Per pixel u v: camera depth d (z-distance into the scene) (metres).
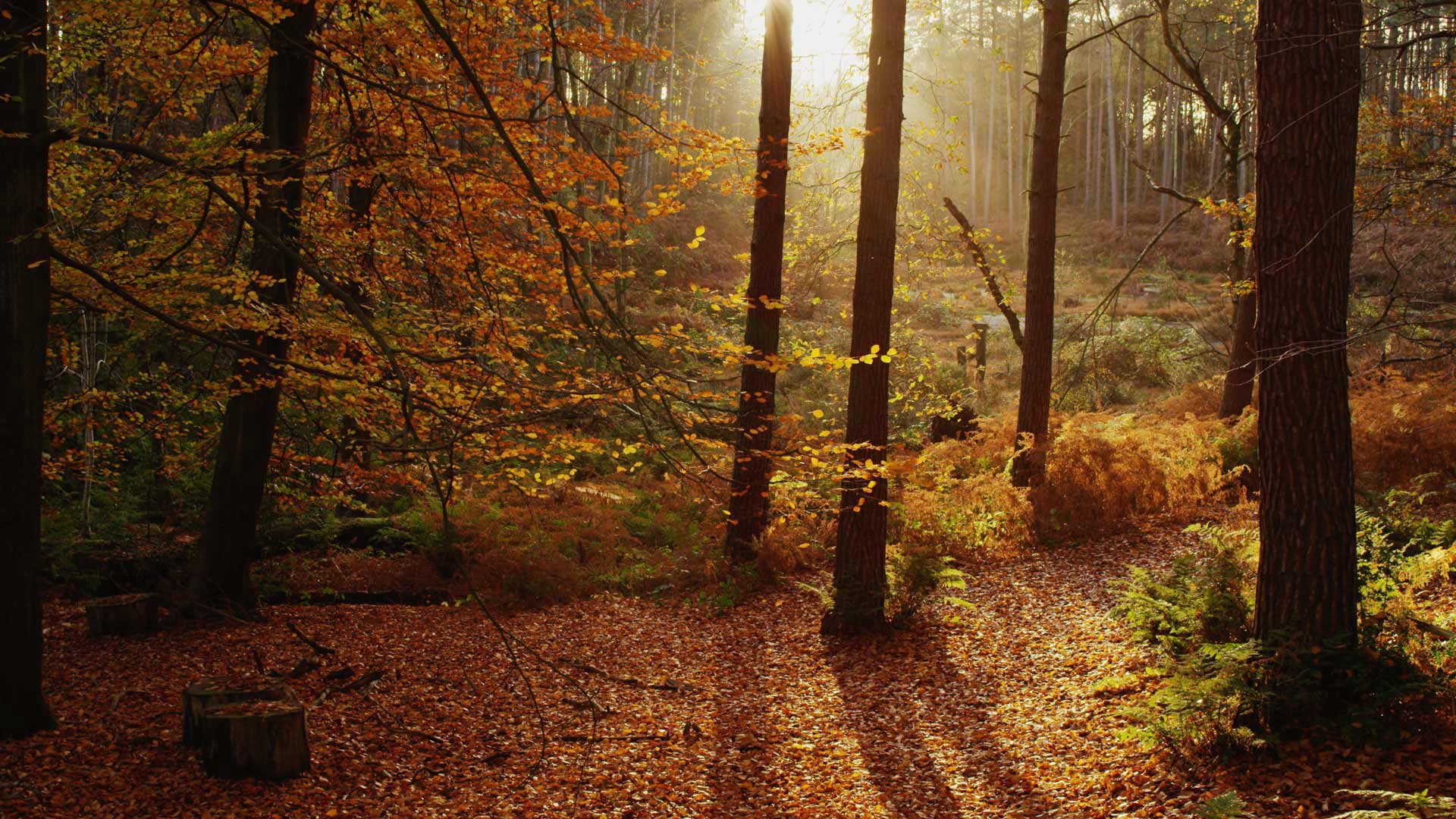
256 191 6.98
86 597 9.98
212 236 8.73
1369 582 6.70
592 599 11.21
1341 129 5.64
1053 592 10.10
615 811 6.06
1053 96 13.18
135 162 7.69
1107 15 14.39
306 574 11.02
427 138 7.50
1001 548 12.00
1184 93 46.81
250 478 9.57
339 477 10.53
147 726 6.84
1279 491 5.86
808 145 8.02
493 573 11.08
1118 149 55.78
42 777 5.87
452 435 6.02
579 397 5.31
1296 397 5.77
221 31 8.23
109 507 11.20
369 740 6.99
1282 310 5.79
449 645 9.31
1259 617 6.04
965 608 9.93
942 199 14.38
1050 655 8.22
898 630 9.42
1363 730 5.22
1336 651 5.58
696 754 7.00
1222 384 17.95
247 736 6.04
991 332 28.78
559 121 7.20
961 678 8.05
